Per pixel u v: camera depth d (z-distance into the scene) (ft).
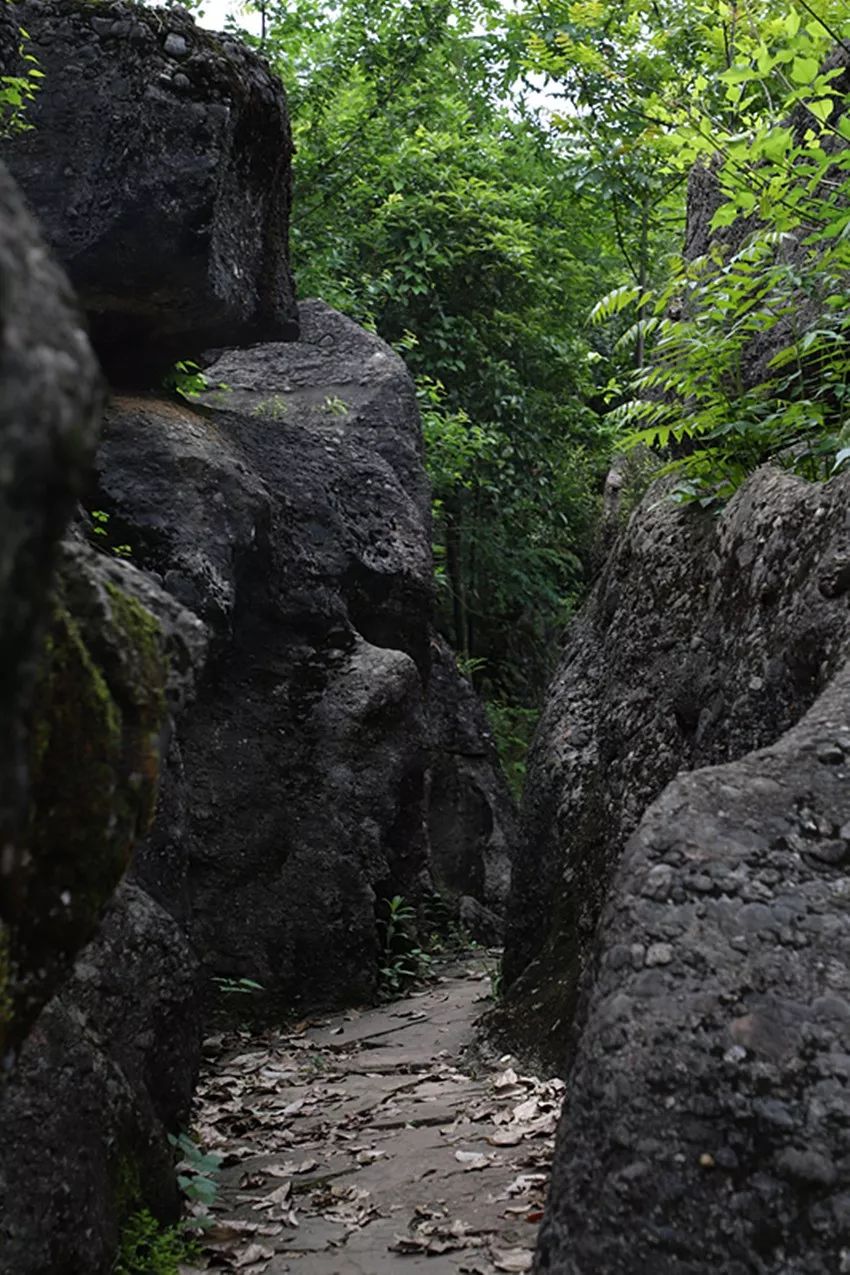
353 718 27.73
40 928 5.60
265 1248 11.62
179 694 6.35
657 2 29.30
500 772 40.65
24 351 3.41
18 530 3.43
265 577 26.68
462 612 51.80
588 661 23.36
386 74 49.19
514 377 52.80
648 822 8.62
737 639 16.07
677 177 33.37
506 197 51.26
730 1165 7.02
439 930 32.76
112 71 20.89
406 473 34.14
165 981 13.52
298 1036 23.95
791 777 8.92
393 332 51.03
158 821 17.48
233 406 33.99
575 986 18.19
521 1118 15.24
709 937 7.93
